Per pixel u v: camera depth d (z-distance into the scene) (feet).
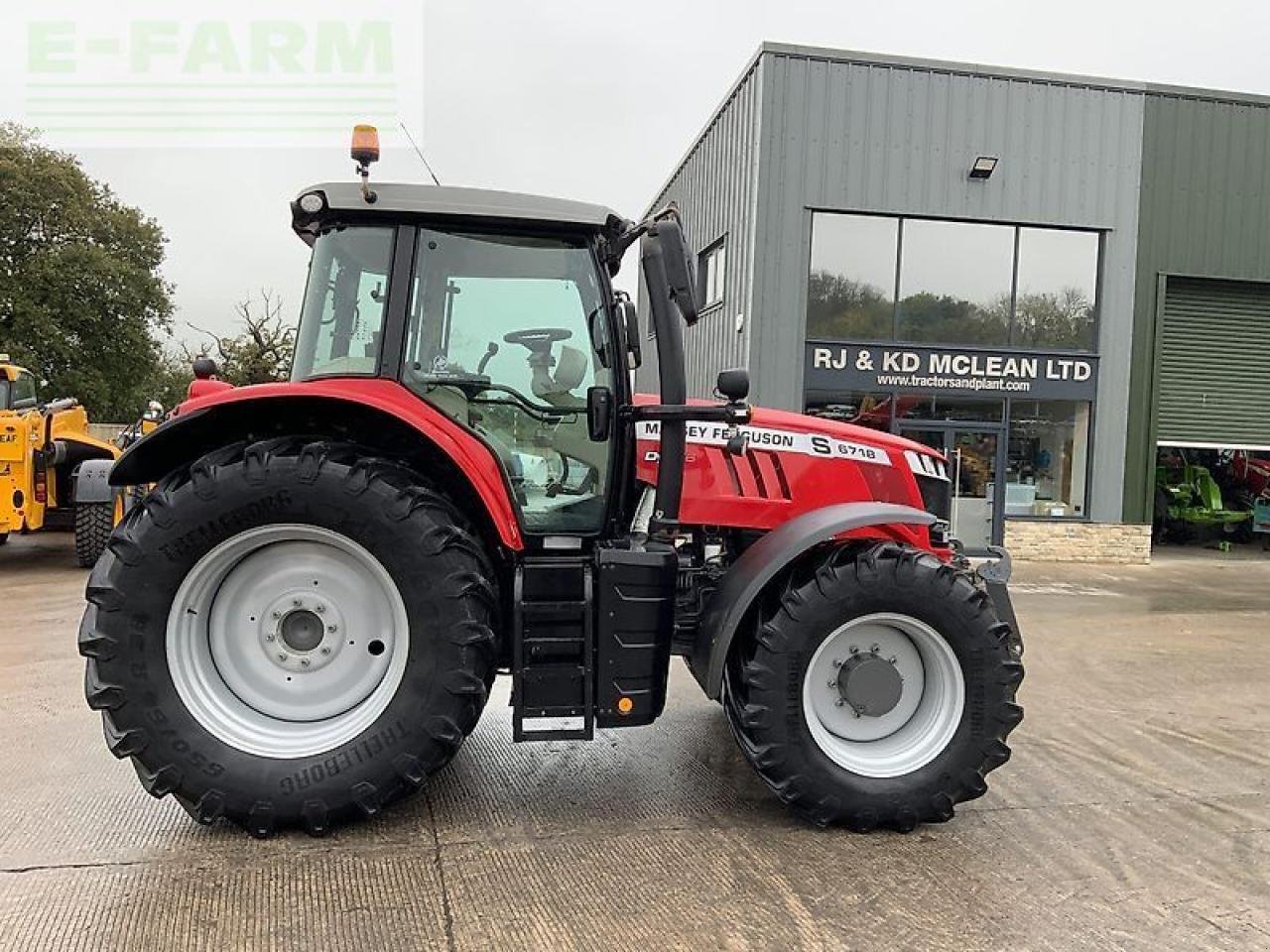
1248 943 8.32
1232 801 11.84
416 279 10.75
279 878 9.04
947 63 38.60
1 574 29.94
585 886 9.07
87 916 8.24
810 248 38.50
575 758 12.94
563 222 10.81
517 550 10.56
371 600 10.36
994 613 10.94
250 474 9.73
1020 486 41.09
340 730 10.09
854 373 39.01
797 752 10.48
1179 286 42.52
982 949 8.10
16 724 13.83
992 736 10.75
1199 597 31.17
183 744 9.64
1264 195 41.83
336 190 10.53
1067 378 40.60
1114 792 12.10
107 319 83.15
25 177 78.79
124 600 9.57
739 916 8.55
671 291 10.21
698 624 11.41
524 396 11.06
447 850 9.78
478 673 10.05
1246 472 49.83
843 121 38.11
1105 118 40.06
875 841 10.37
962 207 39.14
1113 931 8.47
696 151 47.42
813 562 10.95
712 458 12.35
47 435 32.04
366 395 10.39
